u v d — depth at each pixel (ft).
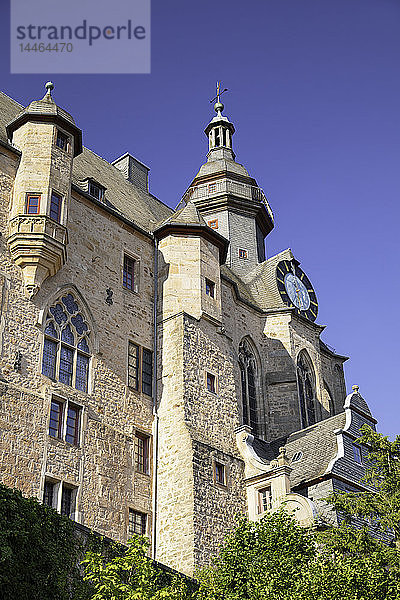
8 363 94.43
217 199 175.83
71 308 106.83
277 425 140.26
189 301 121.39
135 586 66.80
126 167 157.38
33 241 100.32
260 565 77.10
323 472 110.01
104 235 116.98
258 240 177.37
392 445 96.84
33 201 103.50
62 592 70.03
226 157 188.24
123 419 107.96
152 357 117.70
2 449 89.56
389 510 91.30
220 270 137.08
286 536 80.18
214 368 119.85
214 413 115.85
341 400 166.91
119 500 102.06
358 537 86.28
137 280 120.47
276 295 153.07
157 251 126.31
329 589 72.90
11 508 69.67
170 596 65.77
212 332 122.62
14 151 106.22
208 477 107.55
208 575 82.84
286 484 109.29
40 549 70.18
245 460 115.34
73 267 108.99
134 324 116.57
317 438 121.90
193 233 126.62
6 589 65.92
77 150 113.91
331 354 169.78
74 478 96.84
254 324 147.13
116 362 110.63
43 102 110.42
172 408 112.06
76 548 74.69
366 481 97.50
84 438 100.42
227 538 84.69
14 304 98.07
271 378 144.15
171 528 103.91
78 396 102.06
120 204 132.16
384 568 83.41
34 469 92.32
